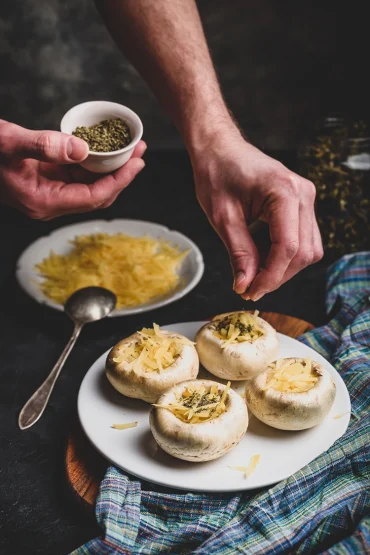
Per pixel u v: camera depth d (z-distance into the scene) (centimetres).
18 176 65
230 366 63
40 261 85
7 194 67
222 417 56
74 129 68
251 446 58
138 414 62
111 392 64
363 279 79
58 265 83
